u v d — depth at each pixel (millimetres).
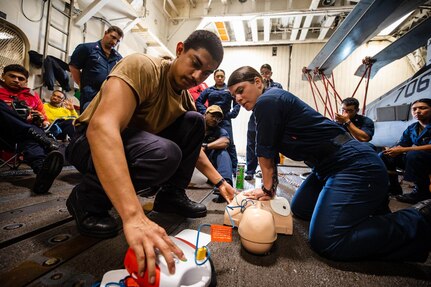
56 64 3197
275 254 801
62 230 837
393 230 740
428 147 1851
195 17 6176
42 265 600
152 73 763
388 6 2176
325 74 3830
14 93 2121
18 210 1002
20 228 806
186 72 783
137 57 732
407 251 744
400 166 2145
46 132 2141
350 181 826
